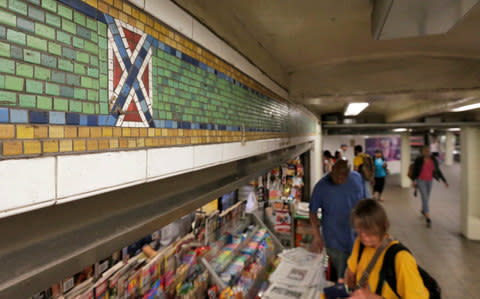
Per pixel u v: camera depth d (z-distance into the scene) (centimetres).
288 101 300
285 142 283
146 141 83
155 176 87
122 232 71
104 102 69
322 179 314
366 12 172
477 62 264
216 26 133
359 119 882
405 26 142
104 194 73
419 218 755
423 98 294
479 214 584
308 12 169
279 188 505
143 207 87
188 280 209
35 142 53
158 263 184
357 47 240
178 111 100
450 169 2223
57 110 57
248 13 164
